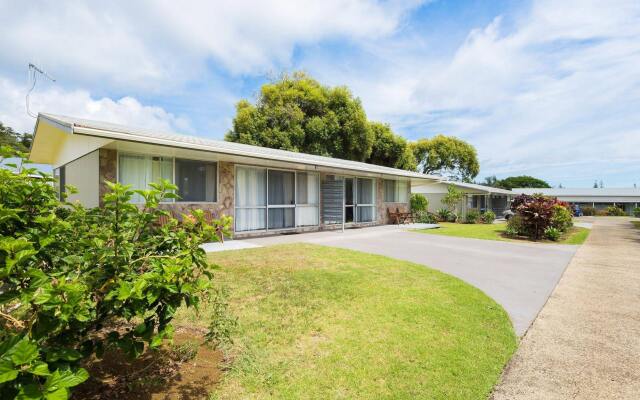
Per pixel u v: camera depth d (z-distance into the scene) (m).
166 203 9.19
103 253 2.06
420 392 2.71
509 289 5.89
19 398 1.33
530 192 49.97
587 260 8.85
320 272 6.33
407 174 16.97
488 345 3.60
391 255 8.78
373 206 17.25
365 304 4.68
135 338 2.11
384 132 30.67
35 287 1.60
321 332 3.76
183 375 2.79
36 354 1.40
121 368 2.82
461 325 4.08
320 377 2.86
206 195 10.17
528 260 8.67
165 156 9.25
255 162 11.15
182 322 3.87
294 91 26.39
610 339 3.90
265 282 5.56
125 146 8.04
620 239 13.90
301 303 4.62
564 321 4.44
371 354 3.29
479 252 9.70
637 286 6.20
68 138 10.05
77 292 1.66
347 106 26.80
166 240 2.40
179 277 2.12
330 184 14.30
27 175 2.39
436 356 3.30
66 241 2.37
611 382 3.00
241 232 11.10
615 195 45.56
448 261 8.21
